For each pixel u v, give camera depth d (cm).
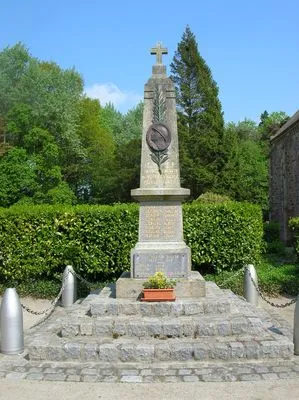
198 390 616
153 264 955
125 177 4188
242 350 726
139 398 593
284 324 975
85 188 4944
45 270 1398
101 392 614
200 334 781
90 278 1437
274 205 3719
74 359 735
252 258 1465
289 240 3042
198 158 3803
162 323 785
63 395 607
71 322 805
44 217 1395
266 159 5344
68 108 4062
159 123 1006
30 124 3841
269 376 663
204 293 914
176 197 984
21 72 4331
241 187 3888
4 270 1398
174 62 4138
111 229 1389
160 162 999
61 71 4306
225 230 1432
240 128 6519
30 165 3653
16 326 793
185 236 1427
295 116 3288
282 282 1348
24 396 606
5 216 1394
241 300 1014
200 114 3972
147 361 722
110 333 787
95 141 4941
